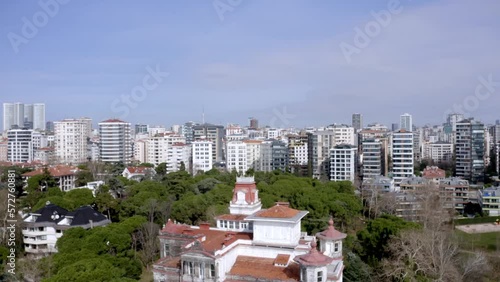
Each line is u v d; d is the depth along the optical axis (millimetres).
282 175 176625
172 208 125562
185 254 72062
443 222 135750
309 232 118062
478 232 141875
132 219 110750
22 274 86188
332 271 71188
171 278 75500
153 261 104375
